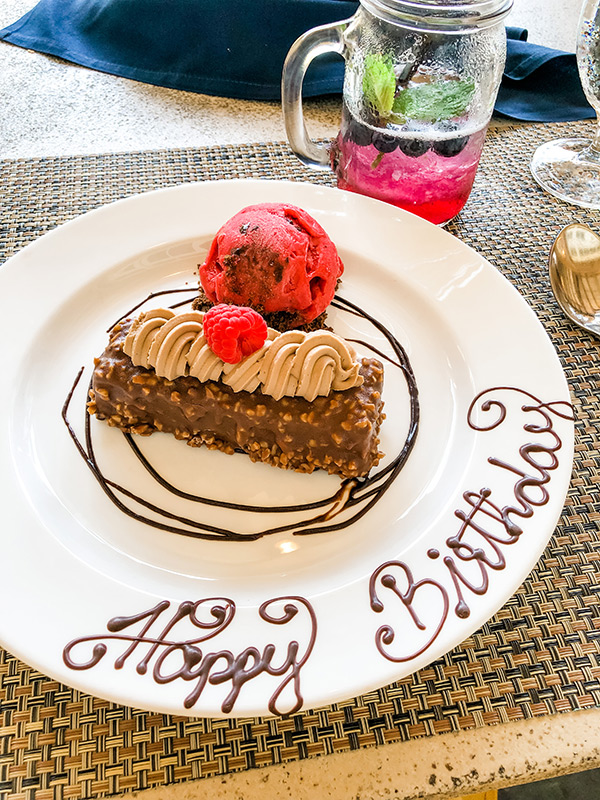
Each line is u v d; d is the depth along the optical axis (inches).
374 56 14.0
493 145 19.1
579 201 17.3
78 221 14.8
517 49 20.5
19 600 9.7
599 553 11.3
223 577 10.7
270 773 9.2
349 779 9.1
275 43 20.0
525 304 13.6
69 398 12.9
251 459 12.2
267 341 11.6
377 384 11.9
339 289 14.7
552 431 11.9
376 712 9.7
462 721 9.6
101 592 10.0
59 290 13.9
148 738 9.3
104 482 11.8
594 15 15.6
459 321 13.7
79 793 8.9
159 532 11.2
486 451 11.8
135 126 19.3
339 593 10.1
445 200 15.6
